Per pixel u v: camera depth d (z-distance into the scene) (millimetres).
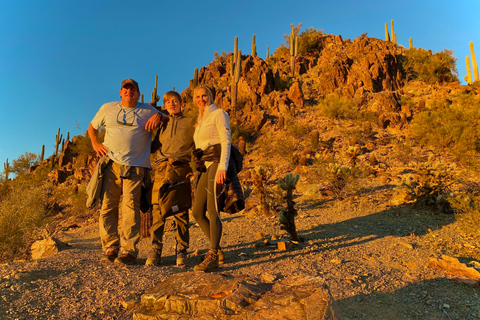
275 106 19547
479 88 18719
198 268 3262
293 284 1970
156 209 3592
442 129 11867
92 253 3994
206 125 3312
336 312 1724
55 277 2816
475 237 4535
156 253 3518
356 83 21062
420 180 6641
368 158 11445
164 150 3545
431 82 23156
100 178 3379
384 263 3752
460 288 2965
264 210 6727
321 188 8273
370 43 25250
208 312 1796
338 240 4758
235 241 4871
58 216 10039
